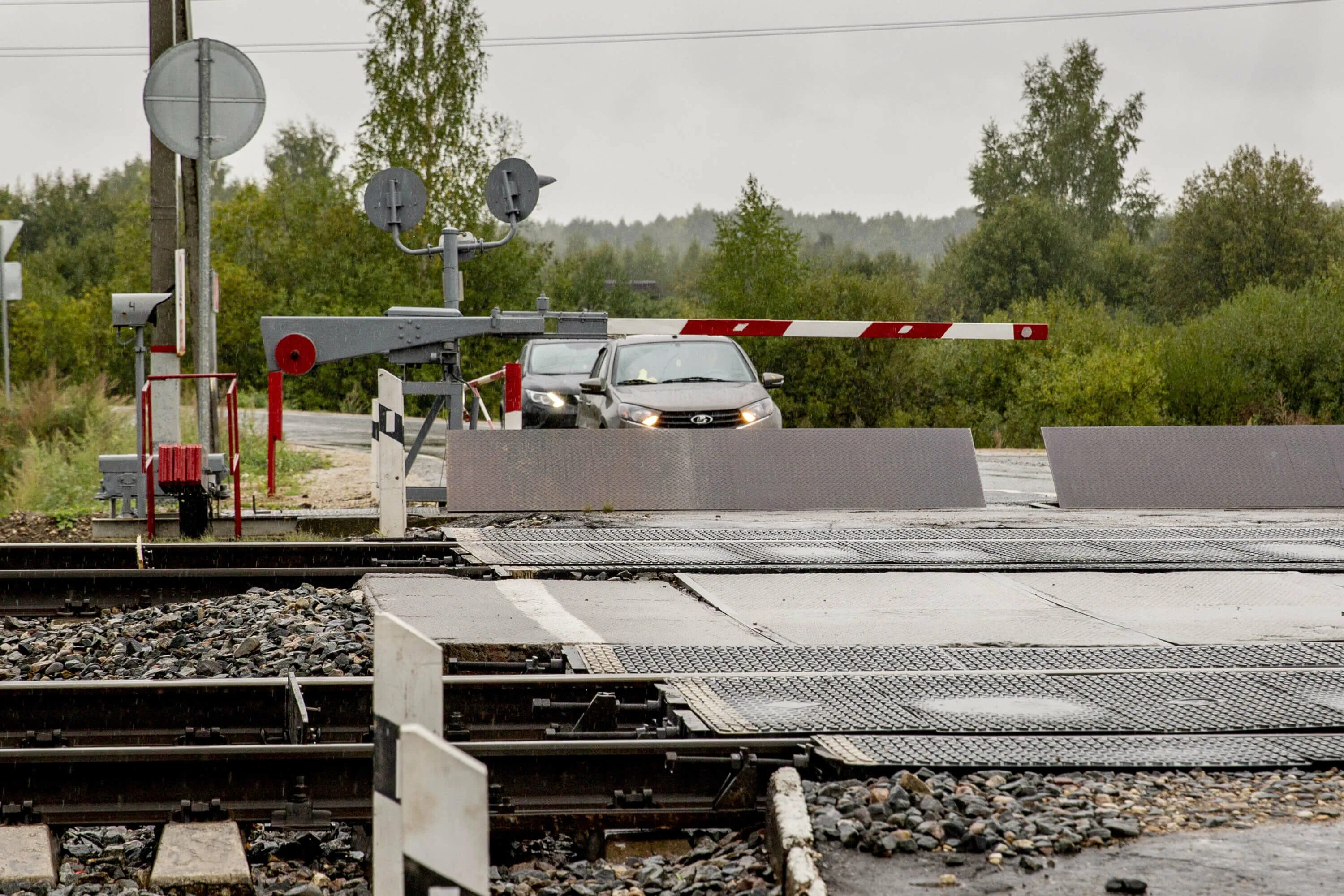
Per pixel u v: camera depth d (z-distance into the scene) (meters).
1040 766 17.11
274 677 23.78
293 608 28.38
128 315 41.62
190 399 88.31
